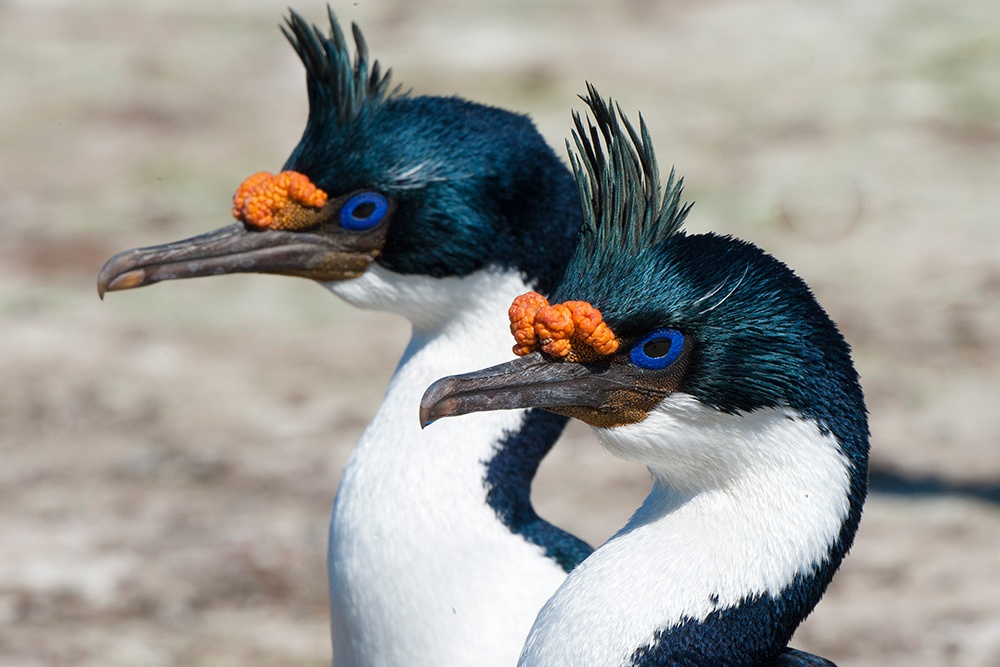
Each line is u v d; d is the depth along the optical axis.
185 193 21.98
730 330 4.97
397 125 6.87
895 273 19.27
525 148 6.77
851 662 10.54
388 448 6.55
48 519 12.94
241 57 28.19
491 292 6.76
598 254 5.26
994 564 12.09
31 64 27.55
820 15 29.62
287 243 6.98
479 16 29.30
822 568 5.08
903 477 13.92
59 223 20.73
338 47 7.03
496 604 6.25
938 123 24.44
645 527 5.23
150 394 15.99
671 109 25.06
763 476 5.04
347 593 6.51
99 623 11.08
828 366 4.98
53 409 15.48
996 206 21.39
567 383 5.17
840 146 23.50
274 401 15.89
